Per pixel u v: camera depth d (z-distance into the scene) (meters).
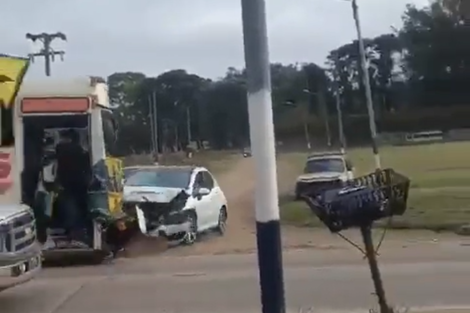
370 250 6.01
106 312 9.37
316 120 83.56
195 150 82.75
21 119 14.09
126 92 78.38
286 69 83.88
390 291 9.85
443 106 87.38
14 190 14.06
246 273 12.02
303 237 16.86
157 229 15.38
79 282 11.83
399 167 41.97
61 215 14.08
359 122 83.50
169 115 86.44
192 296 10.16
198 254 14.94
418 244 14.85
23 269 9.41
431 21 89.00
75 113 14.08
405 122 86.06
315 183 24.52
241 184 39.47
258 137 5.05
